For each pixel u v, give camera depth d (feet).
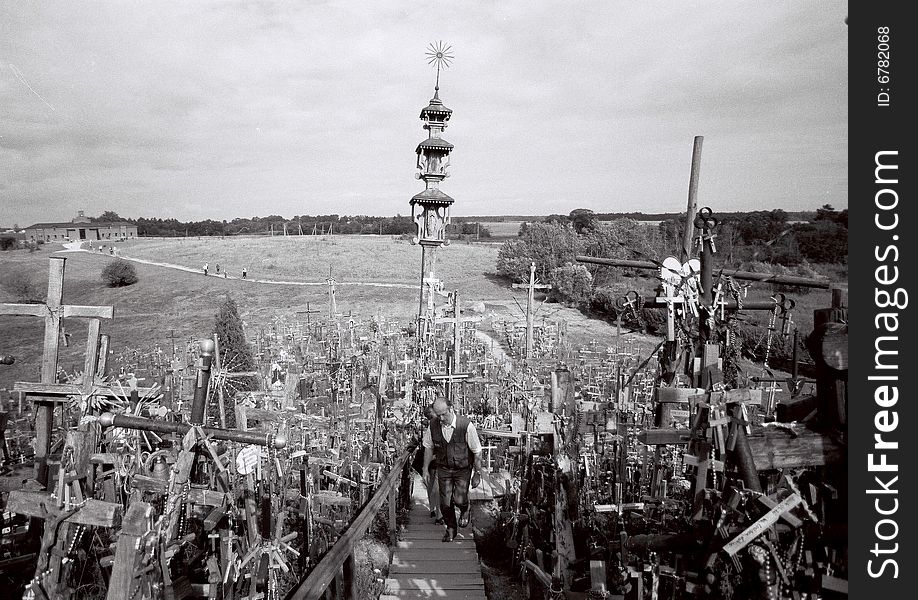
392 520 27.12
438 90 66.59
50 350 23.13
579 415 26.23
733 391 13.46
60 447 25.68
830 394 12.65
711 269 19.81
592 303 121.08
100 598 17.51
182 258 246.68
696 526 14.32
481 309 99.86
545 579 19.90
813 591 12.04
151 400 25.04
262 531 17.20
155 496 19.29
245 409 19.88
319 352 76.28
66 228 360.07
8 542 19.15
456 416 27.99
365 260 237.25
